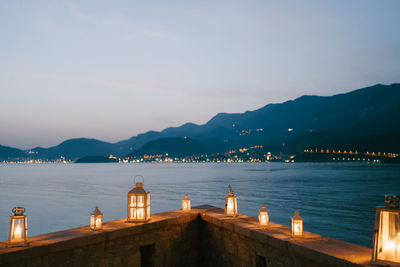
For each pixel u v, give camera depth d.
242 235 5.54
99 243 4.94
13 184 87.19
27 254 4.01
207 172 175.88
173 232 6.20
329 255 3.77
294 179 108.38
